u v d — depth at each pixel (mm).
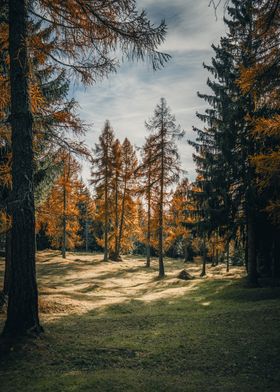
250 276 18766
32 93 8469
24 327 7371
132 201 39938
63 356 6676
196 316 11664
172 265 44719
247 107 18031
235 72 18453
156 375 5727
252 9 7520
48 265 33125
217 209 19422
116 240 40219
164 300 17594
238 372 5836
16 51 7711
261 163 9641
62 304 14219
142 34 7453
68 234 44438
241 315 11125
